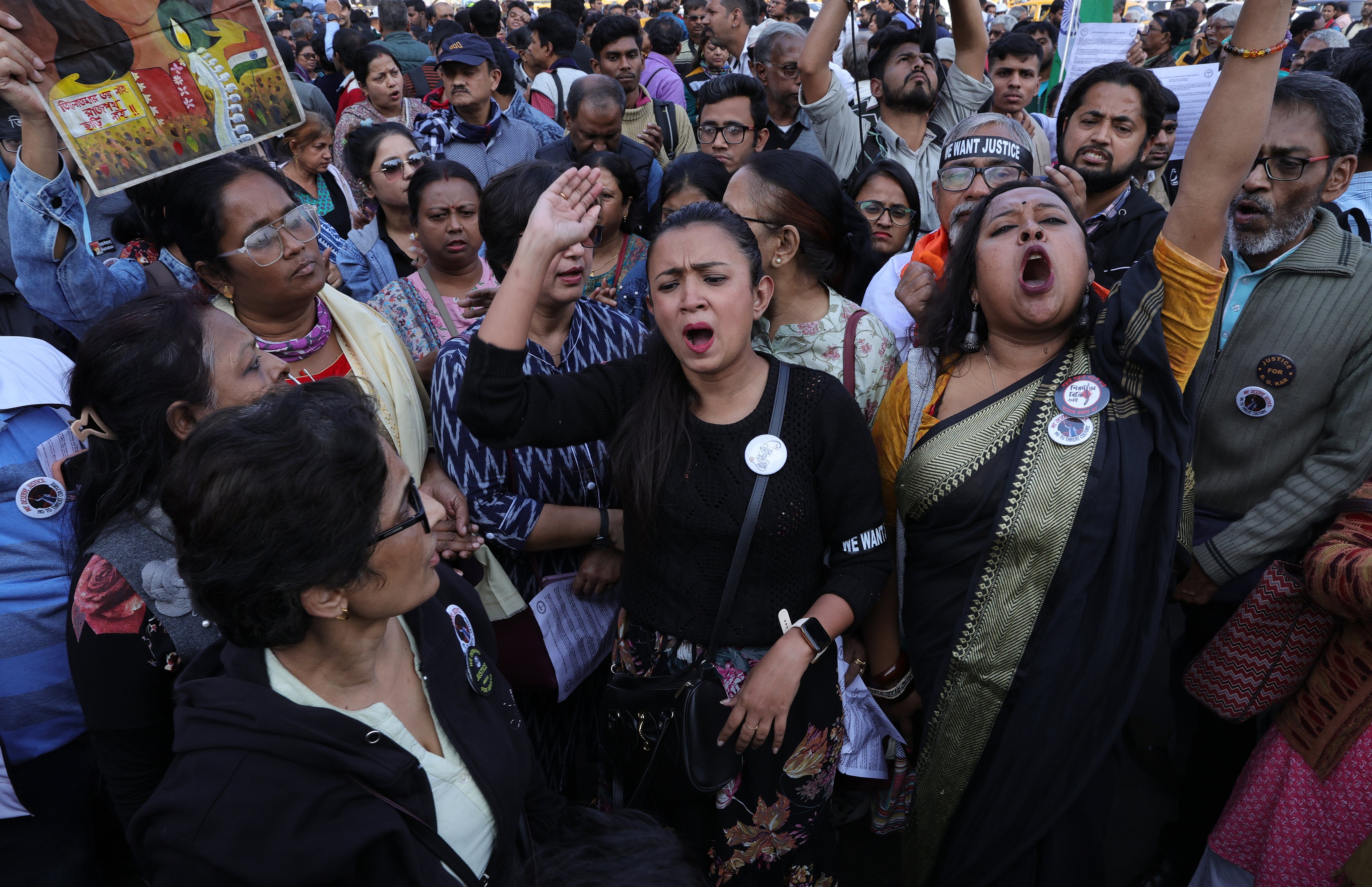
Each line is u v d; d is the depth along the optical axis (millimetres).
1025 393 1690
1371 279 1918
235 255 1794
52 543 1628
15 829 1672
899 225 2918
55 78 1779
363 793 1005
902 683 1986
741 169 2035
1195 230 1490
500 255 2156
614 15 5230
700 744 1531
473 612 1346
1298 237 2008
